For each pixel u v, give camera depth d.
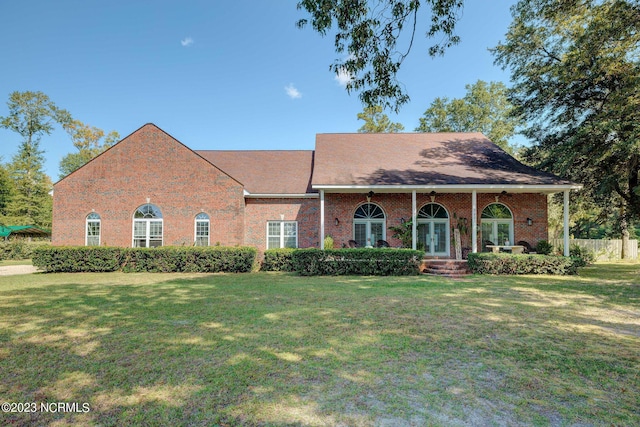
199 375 4.00
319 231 17.59
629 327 6.10
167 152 16.72
